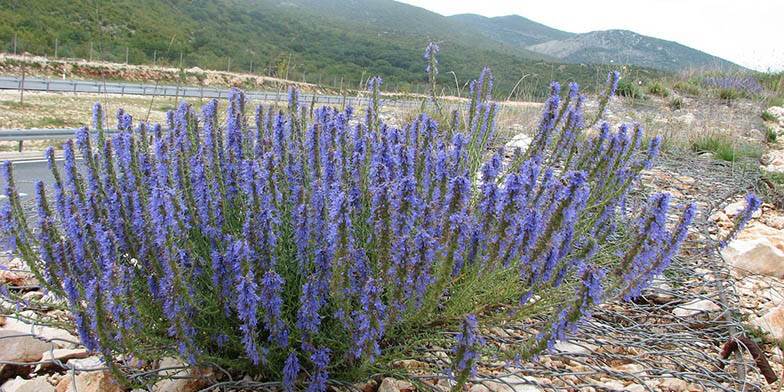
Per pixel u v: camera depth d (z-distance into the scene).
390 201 2.36
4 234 2.78
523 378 2.82
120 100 23.53
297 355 2.67
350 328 2.41
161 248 2.55
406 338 2.92
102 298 2.16
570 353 3.07
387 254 2.41
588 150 3.85
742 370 3.04
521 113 9.49
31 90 25.45
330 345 2.70
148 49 46.09
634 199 5.19
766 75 18.42
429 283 2.57
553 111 3.63
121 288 2.25
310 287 2.36
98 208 2.96
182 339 2.35
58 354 2.89
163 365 2.86
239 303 2.21
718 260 4.49
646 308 3.79
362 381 2.73
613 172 3.73
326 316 2.72
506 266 2.79
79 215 2.66
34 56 38.06
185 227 2.73
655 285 4.13
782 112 13.28
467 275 2.88
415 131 3.38
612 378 3.01
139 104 22.02
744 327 3.57
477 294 3.03
